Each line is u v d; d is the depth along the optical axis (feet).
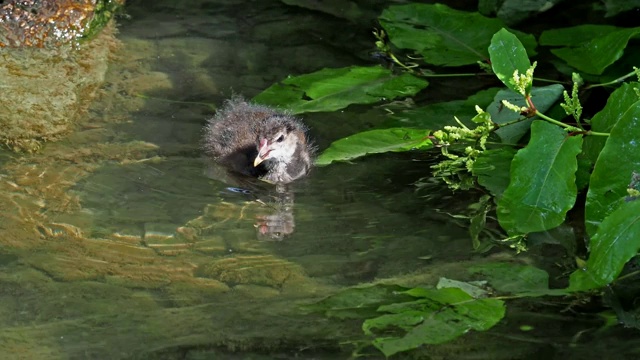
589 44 41.81
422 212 33.73
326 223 33.17
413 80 41.45
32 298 28.76
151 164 36.40
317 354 26.43
